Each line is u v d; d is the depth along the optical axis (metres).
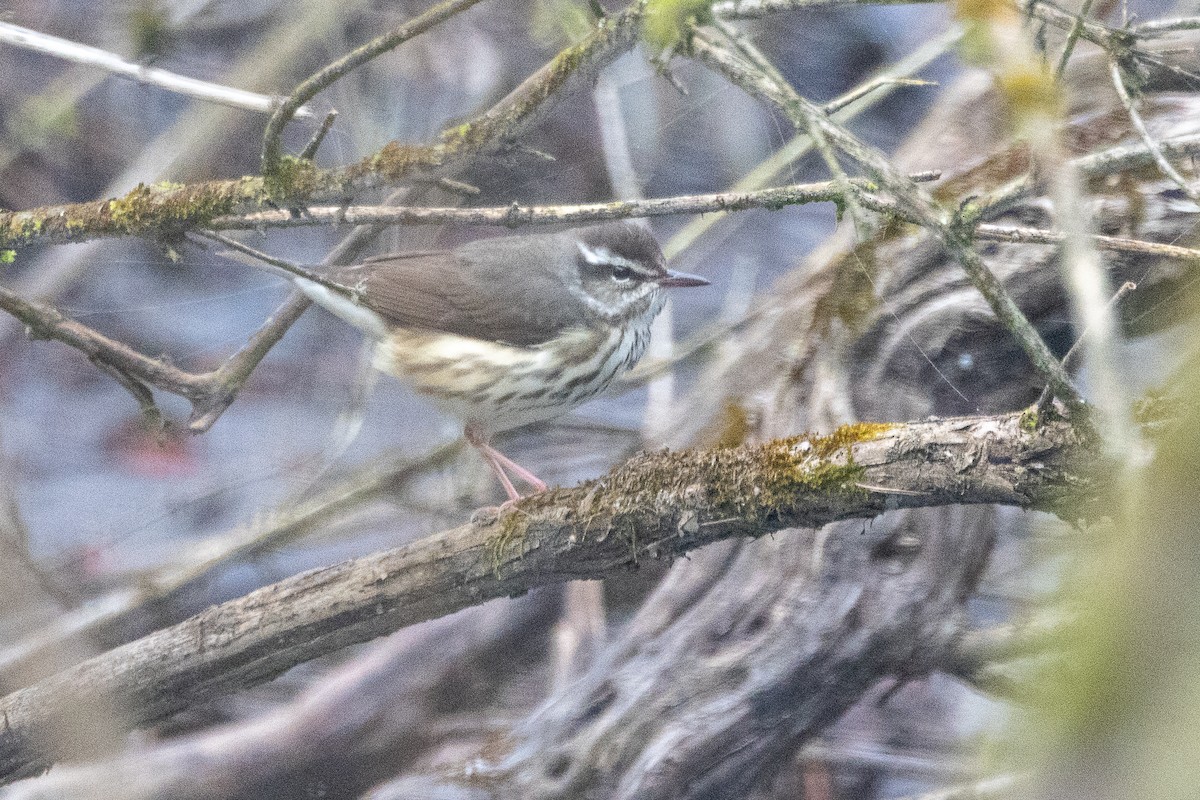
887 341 11.21
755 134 17.69
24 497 15.80
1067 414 6.43
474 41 16.45
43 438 16.48
